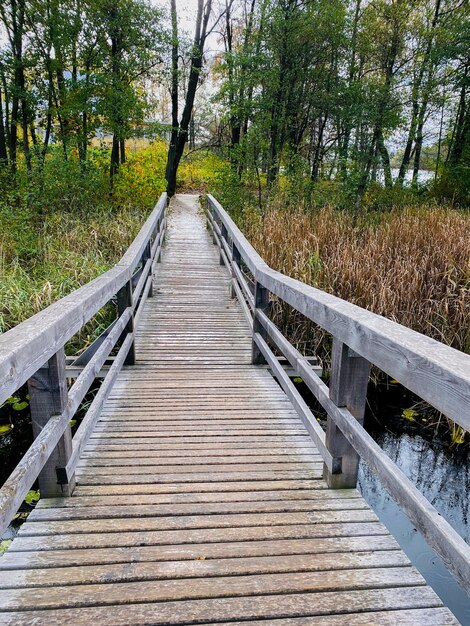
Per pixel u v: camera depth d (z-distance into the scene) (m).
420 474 2.93
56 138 9.56
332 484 1.92
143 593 1.34
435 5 12.13
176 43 9.91
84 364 3.16
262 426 2.52
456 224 6.40
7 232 6.75
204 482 1.95
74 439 1.93
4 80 8.70
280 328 4.40
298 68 10.19
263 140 9.86
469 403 0.86
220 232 7.13
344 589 1.38
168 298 5.30
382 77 10.01
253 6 13.68
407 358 1.12
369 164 10.18
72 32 8.50
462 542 1.00
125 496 1.83
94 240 6.82
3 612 1.27
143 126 9.70
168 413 2.67
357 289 4.41
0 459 3.00
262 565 1.47
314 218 7.11
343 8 9.86
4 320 4.38
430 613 1.31
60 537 1.58
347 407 1.76
